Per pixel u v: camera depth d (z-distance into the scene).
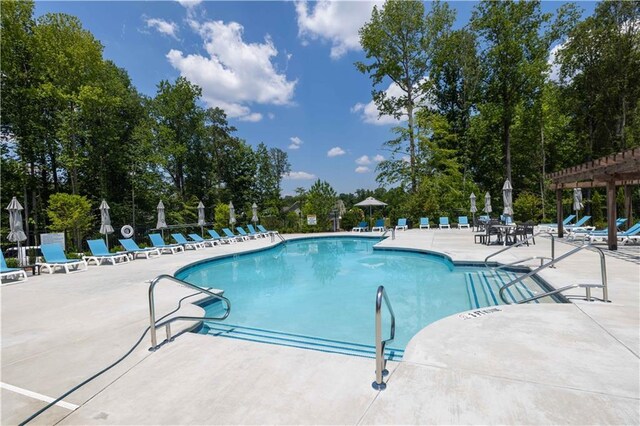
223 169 31.95
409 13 22.06
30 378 2.94
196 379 2.81
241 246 14.71
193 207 26.61
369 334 4.89
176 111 27.52
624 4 19.23
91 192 23.02
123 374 2.96
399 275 8.95
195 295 5.94
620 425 2.02
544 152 24.09
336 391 2.53
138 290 6.55
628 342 3.19
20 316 4.91
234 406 2.39
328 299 6.98
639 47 19.25
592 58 20.78
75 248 16.17
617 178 9.35
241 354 3.29
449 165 23.27
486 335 3.47
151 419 2.29
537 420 2.08
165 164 24.95
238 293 7.66
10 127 18.53
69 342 3.79
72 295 6.28
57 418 2.35
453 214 23.16
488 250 10.41
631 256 8.27
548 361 2.85
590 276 6.12
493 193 26.72
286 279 9.14
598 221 18.48
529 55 23.33
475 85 23.81
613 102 20.89
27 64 18.70
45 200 21.12
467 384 2.53
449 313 5.72
